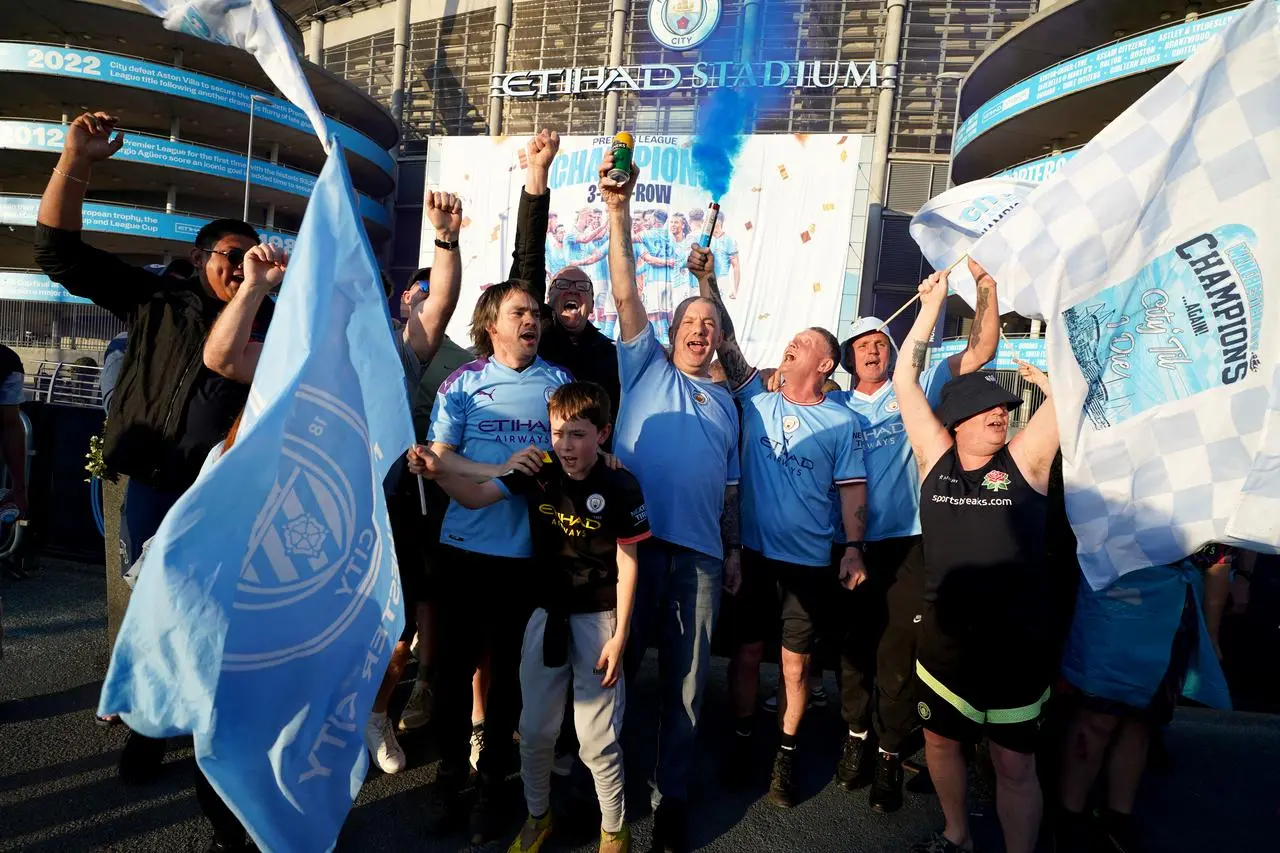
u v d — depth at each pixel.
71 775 2.59
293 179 27.12
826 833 2.55
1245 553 3.77
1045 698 2.24
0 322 21.92
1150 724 2.46
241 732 1.43
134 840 2.25
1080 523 2.26
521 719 2.31
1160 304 2.23
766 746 3.23
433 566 2.71
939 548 2.34
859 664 2.92
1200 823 2.74
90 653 3.63
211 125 26.92
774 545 2.82
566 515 2.26
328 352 1.63
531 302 2.50
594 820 2.49
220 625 1.41
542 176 3.06
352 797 1.58
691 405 2.61
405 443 1.75
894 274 23.33
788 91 23.83
